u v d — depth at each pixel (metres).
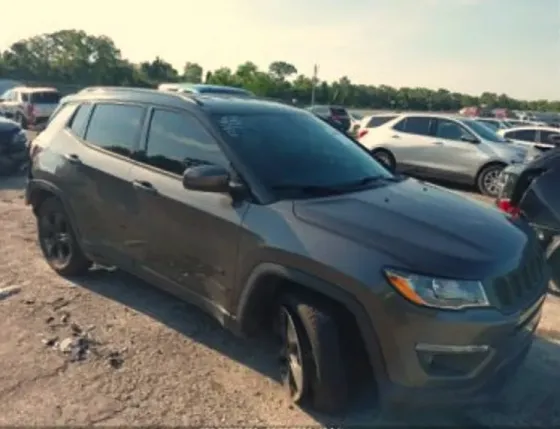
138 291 4.95
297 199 3.45
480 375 2.93
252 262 3.37
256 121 4.12
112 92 4.91
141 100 4.52
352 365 3.18
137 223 4.25
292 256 3.16
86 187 4.71
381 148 14.06
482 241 3.16
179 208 3.86
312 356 3.13
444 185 13.71
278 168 3.71
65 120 5.23
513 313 2.97
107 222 4.56
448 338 2.82
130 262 4.42
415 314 2.81
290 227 3.25
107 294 4.87
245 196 3.53
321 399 3.15
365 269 2.92
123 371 3.62
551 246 5.25
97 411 3.18
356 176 3.96
